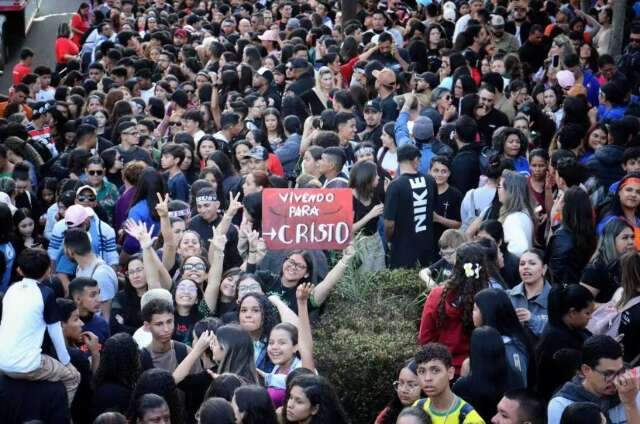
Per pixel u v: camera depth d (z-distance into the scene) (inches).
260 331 476.4
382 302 556.1
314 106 888.3
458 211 627.8
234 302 532.1
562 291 441.4
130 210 636.1
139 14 1380.4
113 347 430.6
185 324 526.9
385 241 615.8
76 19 1382.9
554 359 431.8
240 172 732.7
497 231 531.5
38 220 721.0
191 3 1450.5
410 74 922.1
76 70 1144.2
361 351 502.3
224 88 911.7
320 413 390.9
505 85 913.5
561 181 596.1
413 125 691.4
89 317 503.8
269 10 1342.3
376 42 1005.2
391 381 499.5
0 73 1407.5
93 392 435.8
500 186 576.4
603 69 899.4
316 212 534.0
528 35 1084.5
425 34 1104.2
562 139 696.4
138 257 553.0
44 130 871.7
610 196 601.9
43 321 441.7
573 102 765.3
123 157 756.6
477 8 1117.7
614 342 393.4
